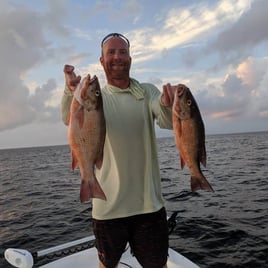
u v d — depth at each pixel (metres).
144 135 3.09
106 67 3.08
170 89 2.78
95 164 2.78
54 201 14.54
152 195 3.08
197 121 2.79
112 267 3.09
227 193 13.48
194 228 8.45
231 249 6.93
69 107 2.90
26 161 54.34
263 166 23.56
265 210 10.07
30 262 3.47
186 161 2.81
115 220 3.05
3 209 13.40
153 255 3.06
